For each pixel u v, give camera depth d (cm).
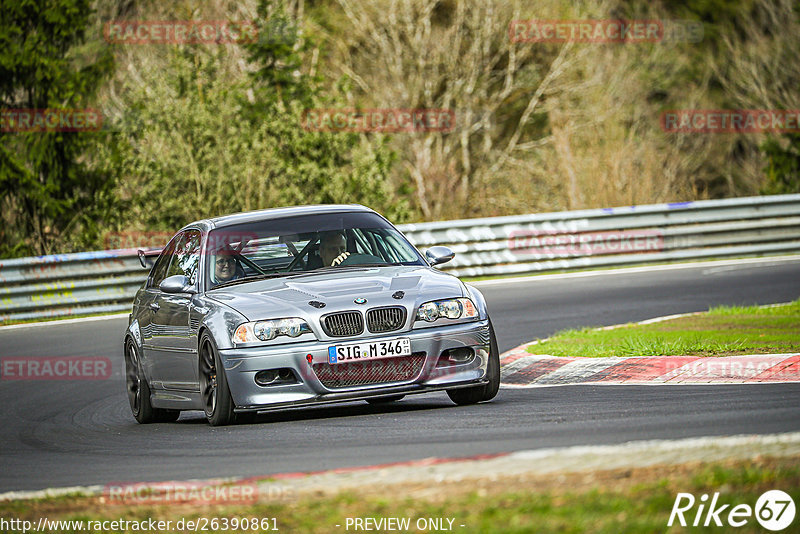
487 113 11181
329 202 7144
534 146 11325
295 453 1764
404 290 2231
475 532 1133
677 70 12250
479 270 5525
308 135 7312
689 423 1748
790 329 3058
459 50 11294
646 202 10188
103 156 6944
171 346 2423
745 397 2047
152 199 6794
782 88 12362
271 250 2452
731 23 13075
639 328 3325
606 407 2045
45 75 6938
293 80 8138
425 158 10888
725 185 12544
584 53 11231
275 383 2138
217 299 2291
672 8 13200
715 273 5047
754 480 1238
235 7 10475
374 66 11181
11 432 2511
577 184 10294
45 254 6900
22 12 6981
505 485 1291
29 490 1675
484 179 11056
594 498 1205
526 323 3878
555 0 11550
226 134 6925
